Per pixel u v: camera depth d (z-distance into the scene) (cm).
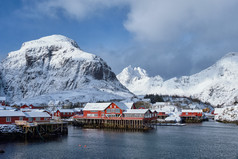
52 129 8325
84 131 9881
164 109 18812
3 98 17650
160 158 5428
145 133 9275
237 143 7181
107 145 6769
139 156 5578
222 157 5519
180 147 6556
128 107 12150
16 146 6400
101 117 11756
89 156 5559
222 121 16375
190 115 17450
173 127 11925
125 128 10900
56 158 5369
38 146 6475
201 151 6081
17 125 7625
